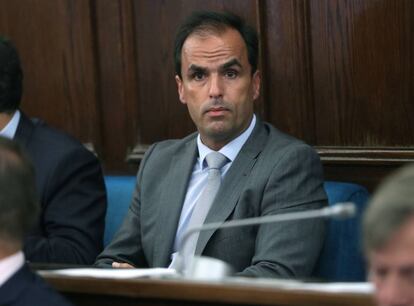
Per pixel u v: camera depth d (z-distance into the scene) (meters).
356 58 10.01
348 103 10.09
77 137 11.41
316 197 8.47
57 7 11.30
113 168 11.30
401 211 4.29
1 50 9.32
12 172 5.62
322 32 10.13
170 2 10.78
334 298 5.43
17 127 9.50
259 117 9.80
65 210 9.30
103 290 6.22
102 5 11.11
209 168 8.88
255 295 5.69
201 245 8.52
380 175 10.02
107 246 9.44
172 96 10.90
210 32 8.83
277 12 10.29
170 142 9.55
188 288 5.91
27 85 11.52
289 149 8.59
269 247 8.20
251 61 8.97
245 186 8.55
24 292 5.61
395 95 9.86
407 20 9.73
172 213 8.95
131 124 11.13
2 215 5.57
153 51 10.94
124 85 11.11
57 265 7.42
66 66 11.36
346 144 10.15
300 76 10.26
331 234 8.88
